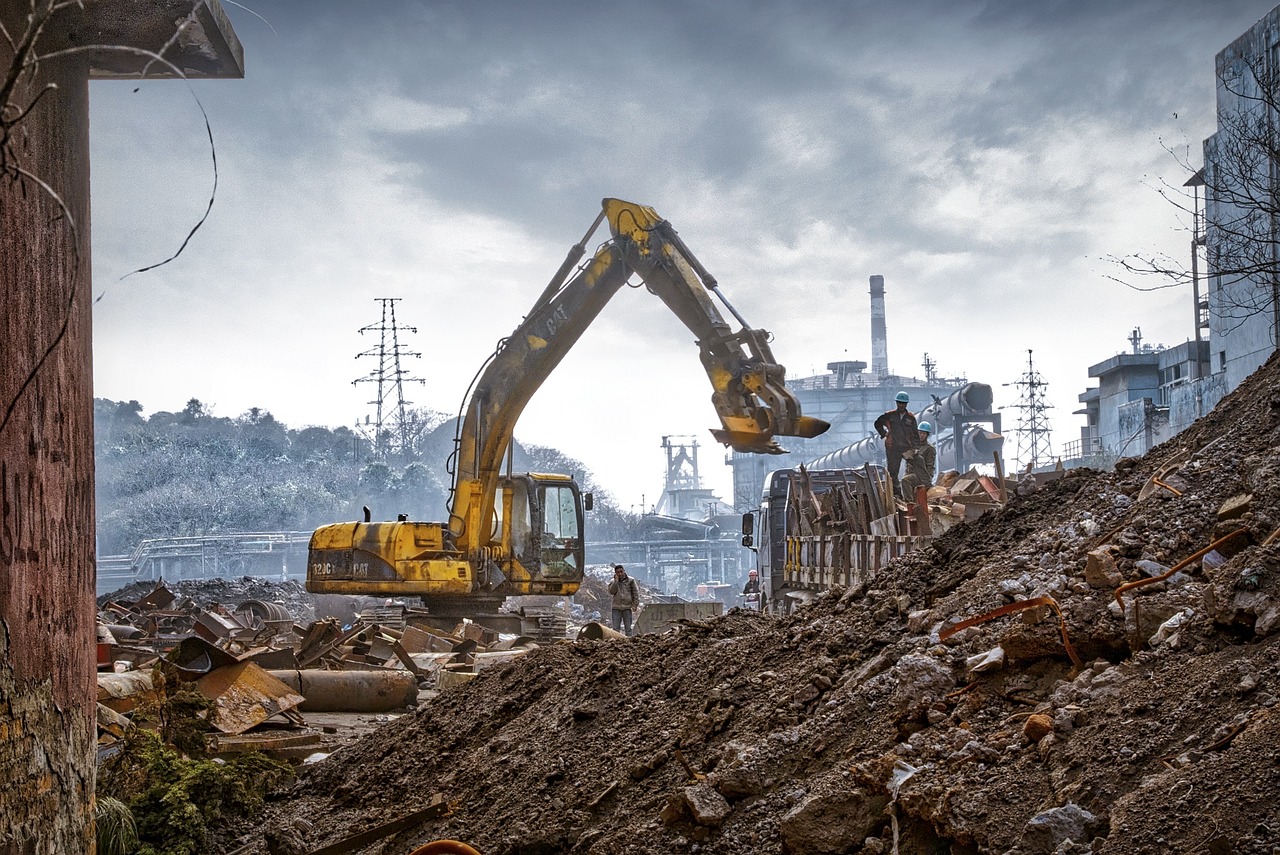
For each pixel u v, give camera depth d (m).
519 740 7.88
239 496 115.44
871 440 35.41
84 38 5.23
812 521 20.70
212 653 11.04
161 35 5.34
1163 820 3.41
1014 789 4.05
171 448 128.88
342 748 9.60
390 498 115.94
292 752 10.23
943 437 34.69
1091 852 3.51
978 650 5.27
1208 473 5.72
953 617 5.70
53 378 4.88
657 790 5.98
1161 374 47.34
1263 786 3.32
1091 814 3.70
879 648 6.12
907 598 6.48
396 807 7.82
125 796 7.28
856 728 5.25
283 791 8.94
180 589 44.56
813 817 4.62
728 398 18.66
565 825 6.12
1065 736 4.18
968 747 4.42
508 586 23.72
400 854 6.84
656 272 20.06
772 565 23.77
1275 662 3.85
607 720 7.43
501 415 22.91
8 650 4.43
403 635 20.53
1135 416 45.12
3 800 4.34
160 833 7.09
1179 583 4.89
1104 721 4.11
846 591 7.29
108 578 84.31
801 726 5.45
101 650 12.87
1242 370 29.86
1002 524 6.80
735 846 4.90
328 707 13.31
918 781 4.37
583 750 7.11
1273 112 14.66
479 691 9.44
